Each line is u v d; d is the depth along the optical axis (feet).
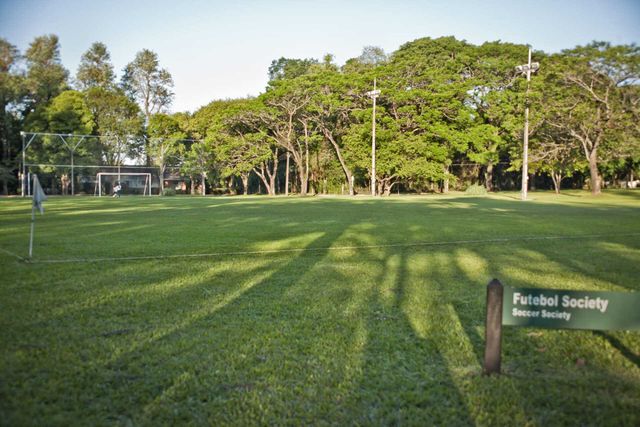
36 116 187.93
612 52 128.26
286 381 13.74
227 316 19.60
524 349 16.28
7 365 14.58
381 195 164.04
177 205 98.84
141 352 15.76
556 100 137.80
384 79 159.22
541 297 13.25
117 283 25.18
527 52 166.20
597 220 61.87
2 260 31.37
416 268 29.84
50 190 179.63
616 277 27.07
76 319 19.08
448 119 162.40
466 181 205.16
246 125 173.78
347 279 26.61
